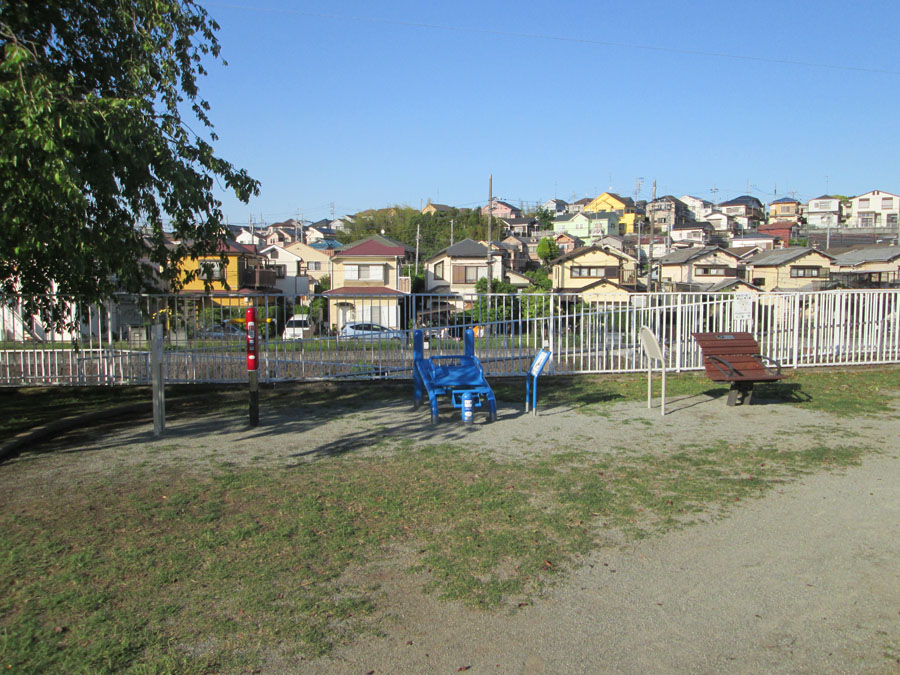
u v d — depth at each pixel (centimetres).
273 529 479
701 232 7319
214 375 1109
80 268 673
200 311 1104
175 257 830
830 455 683
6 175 602
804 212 8694
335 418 873
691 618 365
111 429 803
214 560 427
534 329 1215
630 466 646
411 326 1205
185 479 595
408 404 976
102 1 744
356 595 385
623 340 1361
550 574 415
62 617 356
